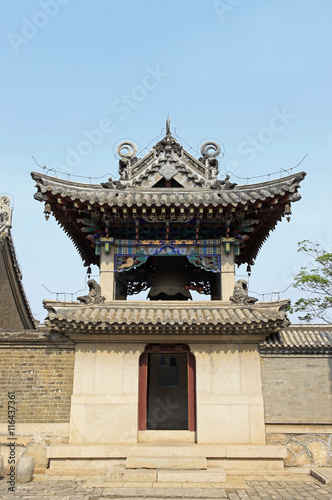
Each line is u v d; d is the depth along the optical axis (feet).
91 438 49.98
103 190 59.67
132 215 56.44
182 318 49.80
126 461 46.57
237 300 55.47
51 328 51.24
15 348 53.72
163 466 46.37
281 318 48.65
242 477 46.44
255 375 52.19
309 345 53.26
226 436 50.21
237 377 52.08
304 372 53.01
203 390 51.72
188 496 40.01
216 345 53.21
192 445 49.47
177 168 63.00
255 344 53.21
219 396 51.42
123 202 53.98
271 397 52.21
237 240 60.13
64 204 54.80
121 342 53.01
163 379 70.49
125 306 55.62
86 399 51.11
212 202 53.93
